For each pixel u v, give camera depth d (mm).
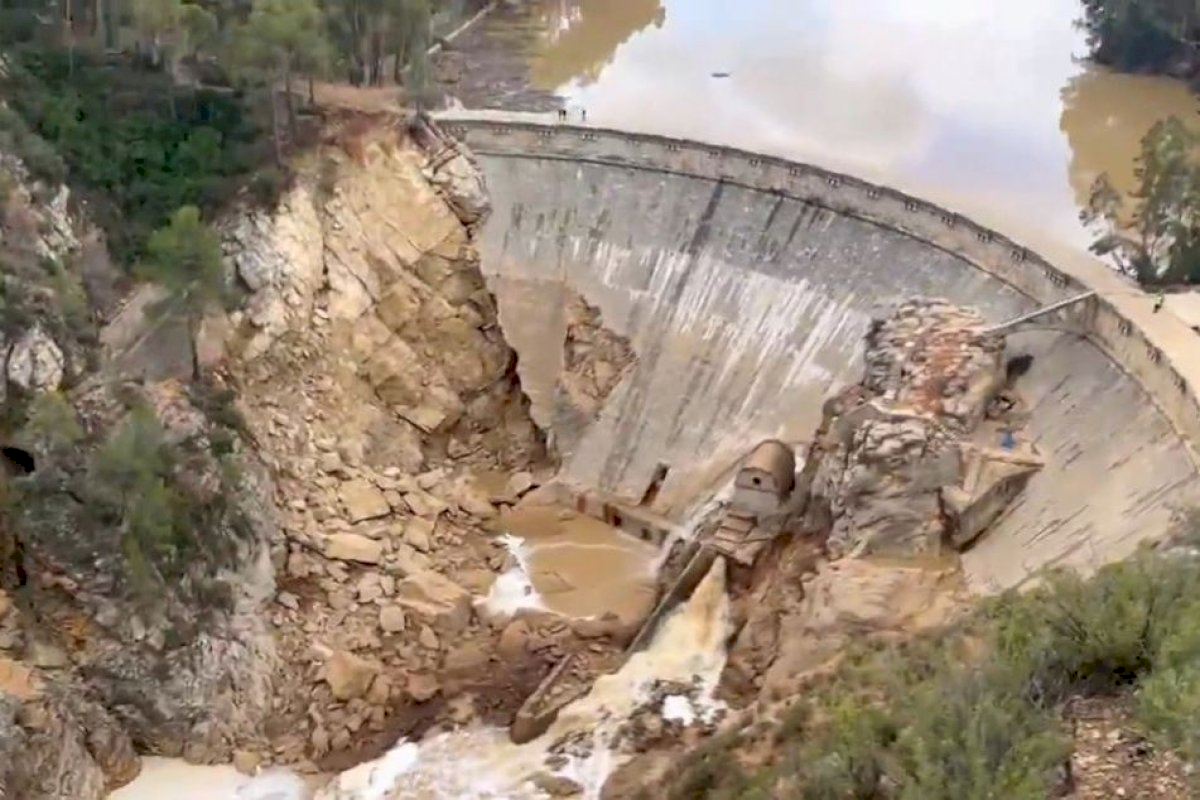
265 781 72375
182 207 82625
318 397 87312
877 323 83438
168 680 72750
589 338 97312
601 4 173125
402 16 100188
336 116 94500
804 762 45688
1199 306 76062
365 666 76812
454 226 96188
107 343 79625
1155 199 84125
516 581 85500
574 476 93688
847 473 74062
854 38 158375
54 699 68188
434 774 72000
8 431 72812
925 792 36219
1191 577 44656
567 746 72750
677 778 60531
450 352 94500
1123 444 70312
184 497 74875
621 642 80750
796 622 72312
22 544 71938
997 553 71250
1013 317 83188
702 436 91375
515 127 103875
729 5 173500
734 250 96250
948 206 90188
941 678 45156
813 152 109312
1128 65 142625
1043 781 35469
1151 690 36969
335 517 83812
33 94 85312
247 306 84750
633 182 101500
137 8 87875
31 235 77812
